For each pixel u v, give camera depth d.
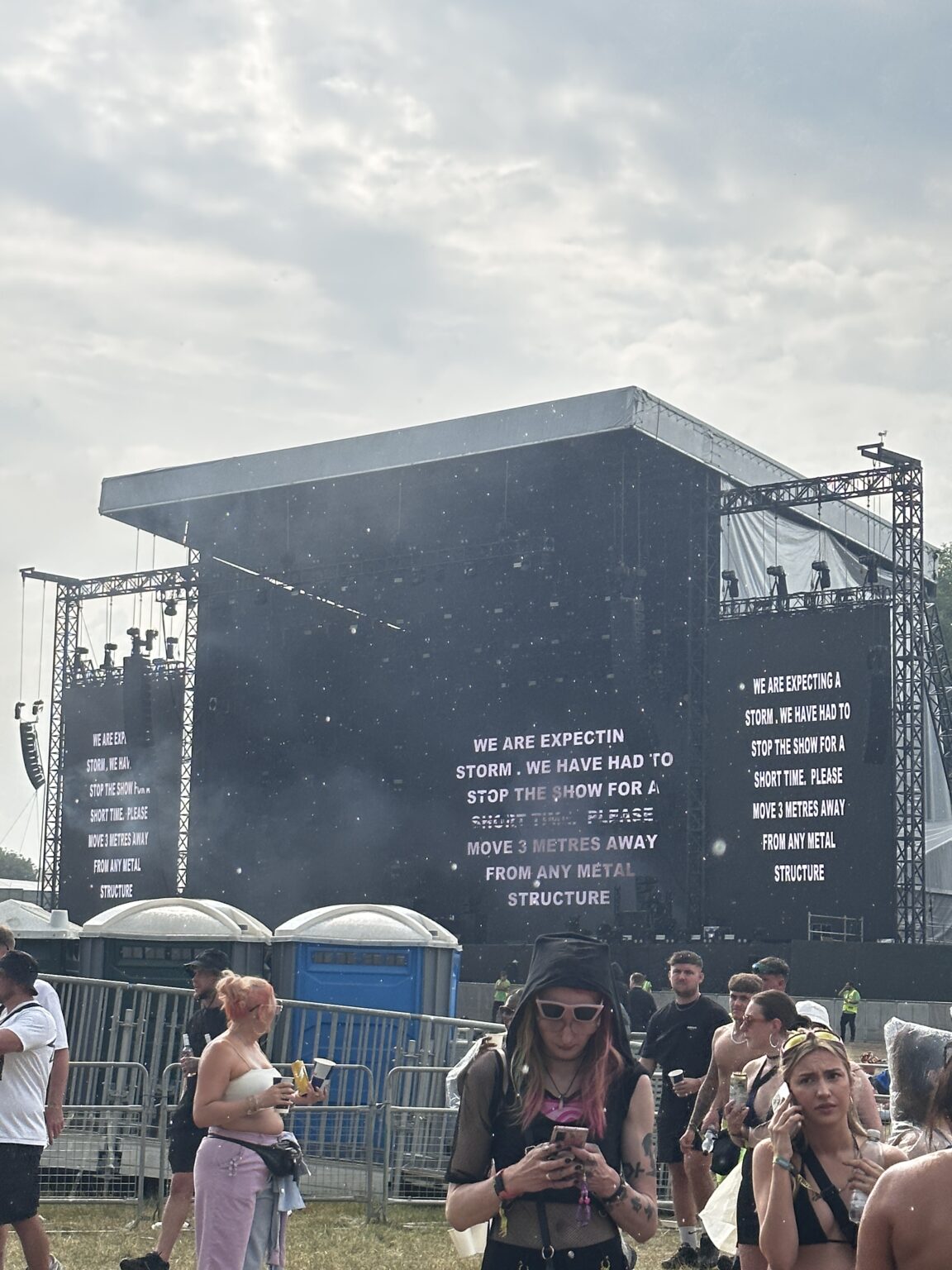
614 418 45.44
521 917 46.16
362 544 56.03
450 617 50.38
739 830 41.97
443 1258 10.88
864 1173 5.28
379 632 51.59
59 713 56.03
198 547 58.09
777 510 46.12
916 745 43.31
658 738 45.19
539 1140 4.56
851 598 45.53
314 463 52.66
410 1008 16.83
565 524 50.19
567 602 48.69
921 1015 37.38
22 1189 8.12
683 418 46.06
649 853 44.16
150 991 13.75
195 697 54.16
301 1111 13.49
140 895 52.62
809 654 41.72
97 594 56.50
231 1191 7.18
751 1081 7.06
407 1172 13.62
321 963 16.77
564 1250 4.53
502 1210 4.57
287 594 53.22
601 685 47.56
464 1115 4.68
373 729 51.00
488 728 49.12
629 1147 4.62
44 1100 8.34
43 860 55.38
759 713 42.16
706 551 45.66
